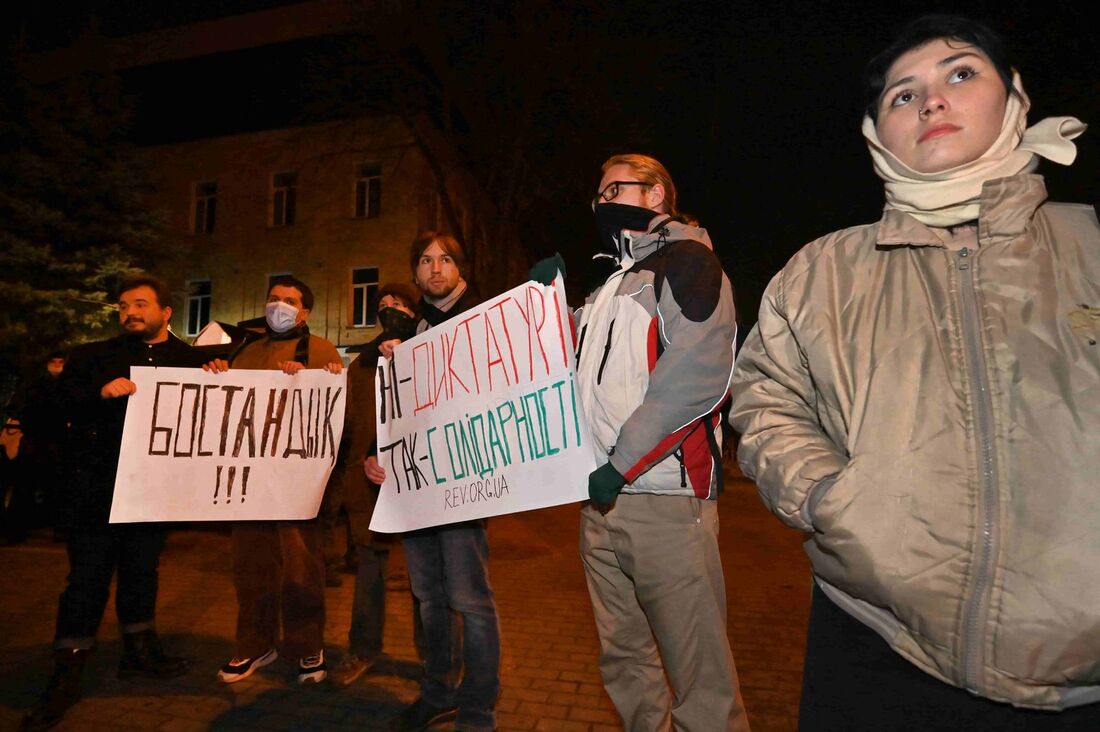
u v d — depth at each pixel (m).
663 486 2.10
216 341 5.18
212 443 3.51
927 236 1.49
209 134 24.17
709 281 2.08
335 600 5.39
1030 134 1.53
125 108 14.08
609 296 2.33
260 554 3.82
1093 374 1.27
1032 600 1.27
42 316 12.40
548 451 2.43
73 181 13.10
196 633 4.55
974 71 1.48
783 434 1.66
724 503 12.58
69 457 3.37
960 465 1.35
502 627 4.73
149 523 3.72
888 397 1.44
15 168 12.39
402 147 22.22
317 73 17.06
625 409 2.19
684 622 2.13
